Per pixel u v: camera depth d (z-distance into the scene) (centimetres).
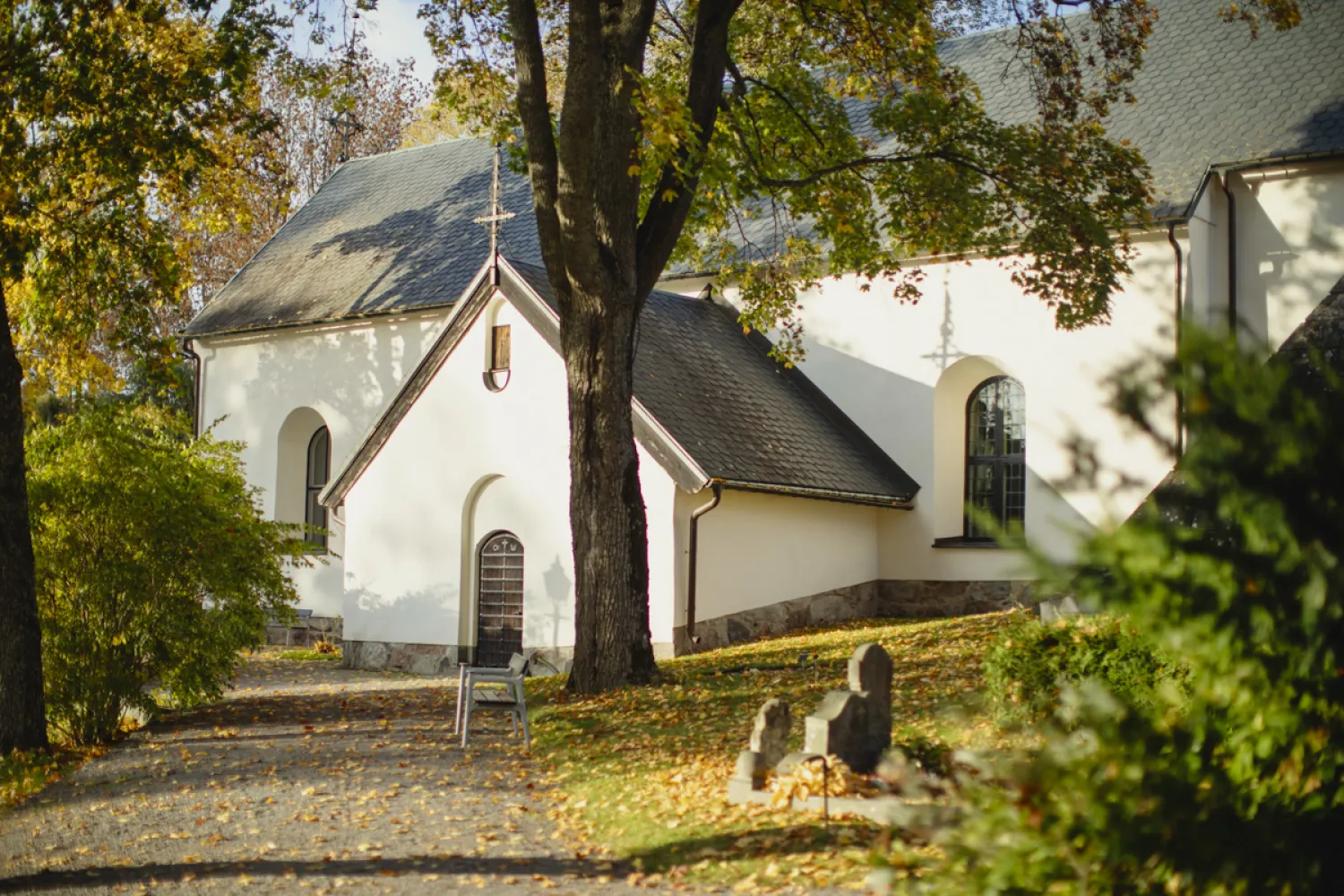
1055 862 363
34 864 895
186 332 3141
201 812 1020
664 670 1639
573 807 965
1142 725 378
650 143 1475
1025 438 2269
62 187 1642
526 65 1499
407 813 969
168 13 1677
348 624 2319
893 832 706
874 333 2475
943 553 2395
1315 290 2053
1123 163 1675
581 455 1526
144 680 1513
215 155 1717
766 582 2122
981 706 429
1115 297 2177
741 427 2142
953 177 1709
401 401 2264
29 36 1524
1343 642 358
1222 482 359
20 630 1361
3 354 1362
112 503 1470
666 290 2748
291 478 3056
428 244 3034
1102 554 370
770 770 909
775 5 1711
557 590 2077
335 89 1708
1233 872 356
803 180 1697
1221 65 2334
